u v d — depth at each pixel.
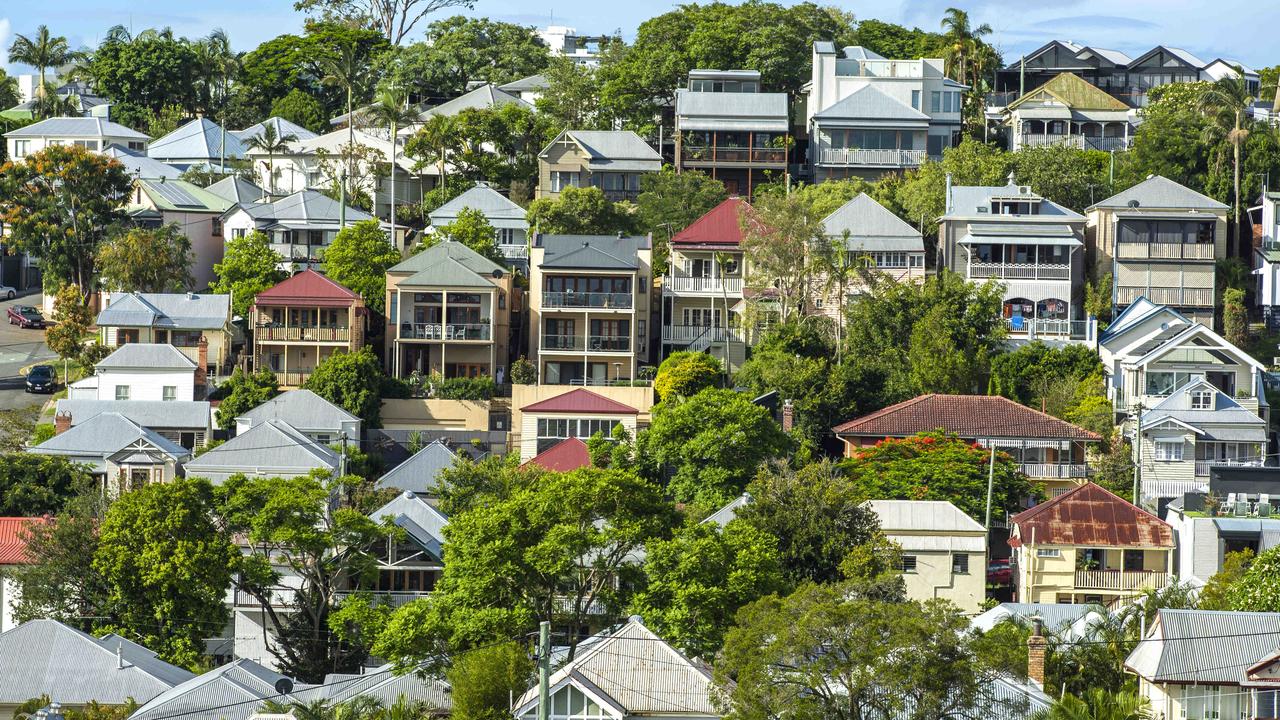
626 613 113.44
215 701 101.44
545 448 166.50
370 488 144.50
